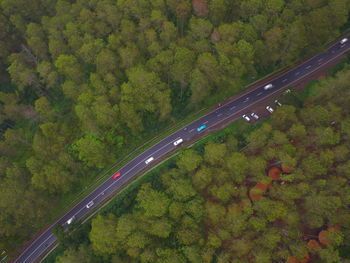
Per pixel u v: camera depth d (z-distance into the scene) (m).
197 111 100.44
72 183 93.00
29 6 105.31
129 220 74.31
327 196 67.38
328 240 65.94
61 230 83.44
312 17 88.56
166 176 82.25
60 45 94.88
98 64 88.06
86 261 75.81
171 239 74.06
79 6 100.44
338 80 81.31
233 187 73.19
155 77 84.94
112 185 95.25
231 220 69.31
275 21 90.94
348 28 105.38
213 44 92.19
